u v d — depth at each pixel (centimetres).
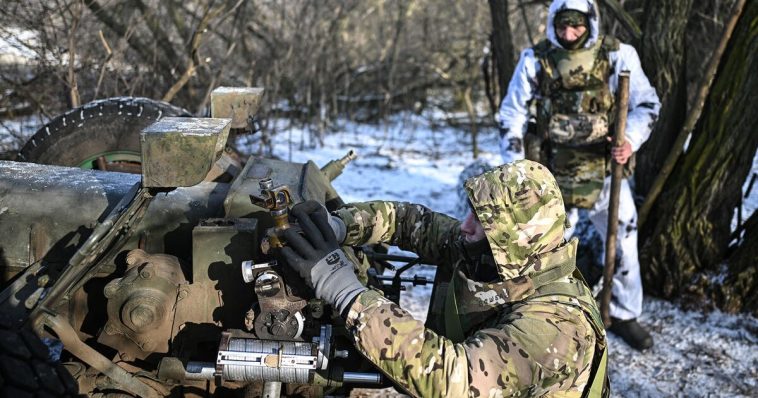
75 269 214
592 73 370
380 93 997
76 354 218
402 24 988
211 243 230
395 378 184
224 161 307
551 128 378
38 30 540
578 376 192
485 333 188
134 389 226
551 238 198
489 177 200
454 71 1026
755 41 396
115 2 634
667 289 438
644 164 454
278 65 799
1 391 204
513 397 182
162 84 651
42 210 254
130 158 341
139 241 252
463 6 1005
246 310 231
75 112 339
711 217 422
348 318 189
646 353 393
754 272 416
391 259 281
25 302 224
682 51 430
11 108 634
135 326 221
